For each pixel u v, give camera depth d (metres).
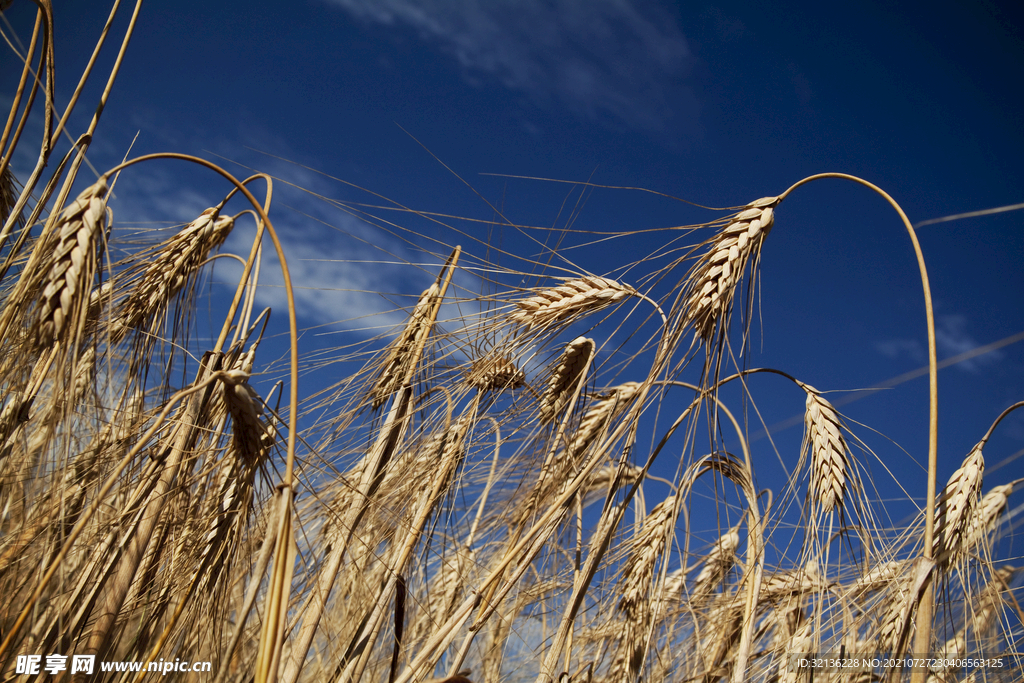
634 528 0.63
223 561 0.47
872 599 0.55
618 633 0.61
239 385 0.43
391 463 0.55
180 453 0.49
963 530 0.52
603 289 0.54
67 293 0.42
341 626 0.53
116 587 0.46
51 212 0.45
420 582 0.56
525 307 0.55
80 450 0.48
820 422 0.57
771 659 0.59
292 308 0.43
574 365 0.58
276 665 0.41
